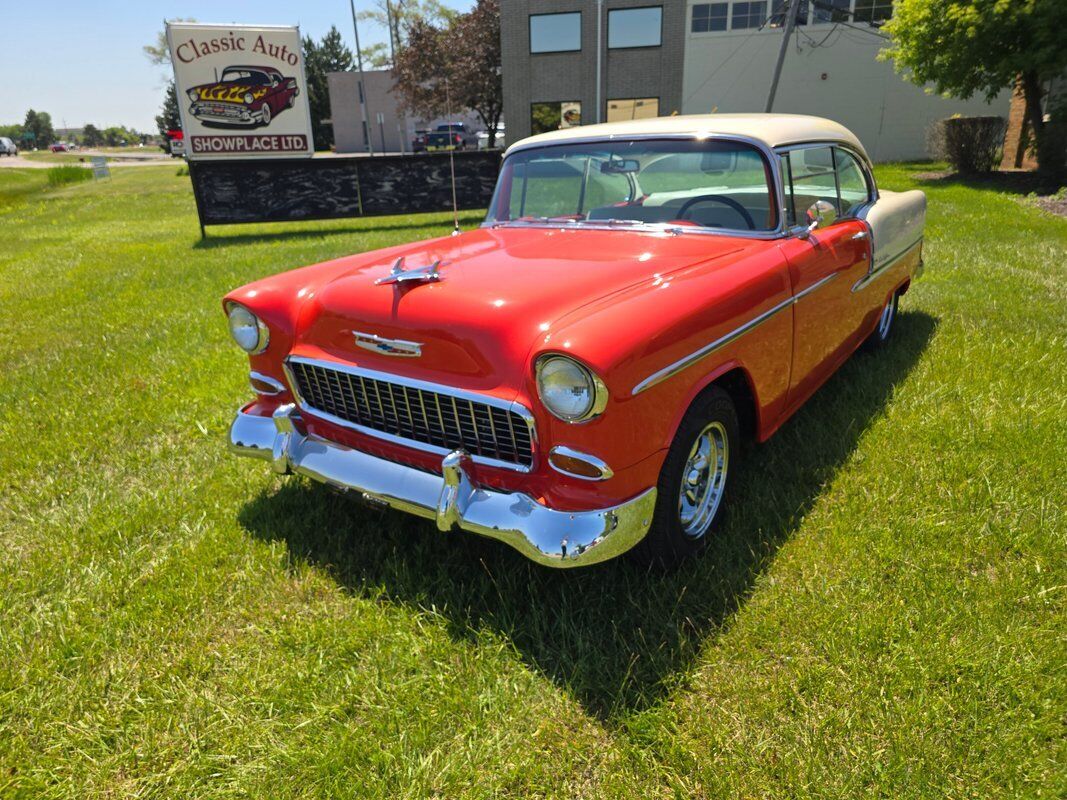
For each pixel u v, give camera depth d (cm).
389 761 201
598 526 226
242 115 1468
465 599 267
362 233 1269
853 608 249
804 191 346
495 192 396
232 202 1320
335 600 271
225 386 481
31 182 3525
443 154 1422
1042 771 189
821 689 217
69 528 318
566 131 383
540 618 252
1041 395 397
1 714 223
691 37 2431
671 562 268
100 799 197
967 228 966
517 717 215
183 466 380
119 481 366
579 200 366
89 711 225
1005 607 246
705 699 219
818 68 2391
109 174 3831
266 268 912
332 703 224
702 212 335
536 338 231
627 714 212
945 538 283
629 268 276
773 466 342
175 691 229
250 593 276
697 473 278
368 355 269
